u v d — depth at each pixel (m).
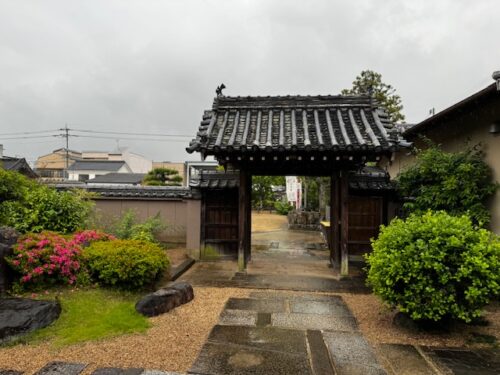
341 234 7.37
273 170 8.20
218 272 7.56
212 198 9.27
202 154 6.82
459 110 6.68
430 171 7.04
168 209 10.85
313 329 4.41
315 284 6.57
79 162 47.91
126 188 10.88
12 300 4.42
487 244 4.20
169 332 4.22
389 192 8.96
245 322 4.59
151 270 5.49
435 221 4.45
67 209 6.96
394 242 4.44
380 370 3.44
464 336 4.27
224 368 3.42
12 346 3.76
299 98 8.04
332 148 6.30
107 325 4.28
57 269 5.15
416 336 4.25
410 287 4.17
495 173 6.28
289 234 14.98
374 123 7.37
